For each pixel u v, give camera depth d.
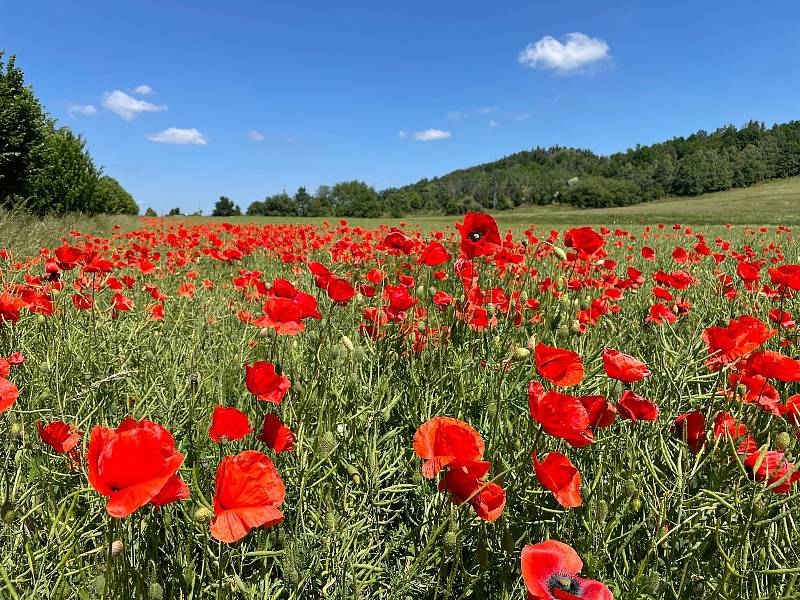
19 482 1.77
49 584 1.48
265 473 1.12
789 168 121.88
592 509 1.61
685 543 1.69
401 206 136.25
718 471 1.77
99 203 32.81
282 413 2.06
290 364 2.25
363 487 1.97
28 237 8.73
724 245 8.70
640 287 5.58
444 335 2.86
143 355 2.95
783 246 12.31
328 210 115.81
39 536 1.60
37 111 21.98
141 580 1.28
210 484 1.73
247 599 1.47
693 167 124.12
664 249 12.70
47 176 25.86
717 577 1.52
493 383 2.43
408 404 2.46
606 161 197.50
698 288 5.68
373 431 2.21
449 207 120.56
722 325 3.78
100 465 1.00
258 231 11.77
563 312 2.98
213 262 8.33
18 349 2.85
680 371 2.43
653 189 125.38
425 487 1.92
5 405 1.39
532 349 2.28
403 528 1.88
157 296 4.25
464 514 1.56
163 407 2.30
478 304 3.08
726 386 2.14
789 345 3.08
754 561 1.54
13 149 21.58
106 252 8.70
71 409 2.32
